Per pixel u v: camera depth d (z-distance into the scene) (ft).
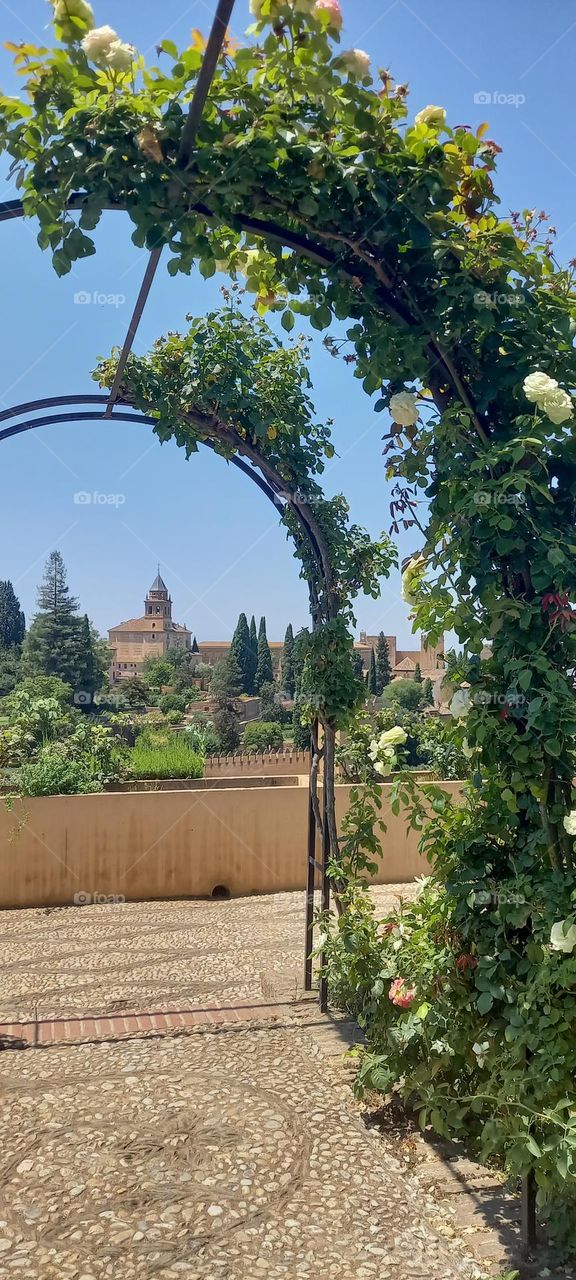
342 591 15.31
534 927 8.39
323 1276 7.70
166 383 15.38
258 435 14.96
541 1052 7.98
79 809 23.99
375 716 15.39
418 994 10.36
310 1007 15.05
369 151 8.35
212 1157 9.78
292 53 8.01
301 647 15.28
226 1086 11.70
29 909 23.18
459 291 8.40
